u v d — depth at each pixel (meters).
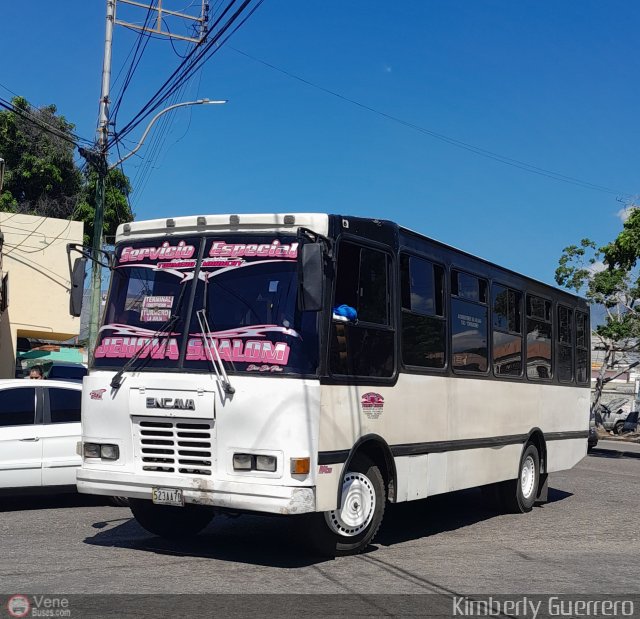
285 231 7.57
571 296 14.30
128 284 8.09
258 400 7.11
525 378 12.14
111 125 19.69
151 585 6.62
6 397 10.49
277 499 6.94
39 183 33.97
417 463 8.94
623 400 39.25
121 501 10.90
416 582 7.10
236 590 6.54
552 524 11.02
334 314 7.55
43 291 26.23
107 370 7.84
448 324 9.78
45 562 7.45
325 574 7.24
